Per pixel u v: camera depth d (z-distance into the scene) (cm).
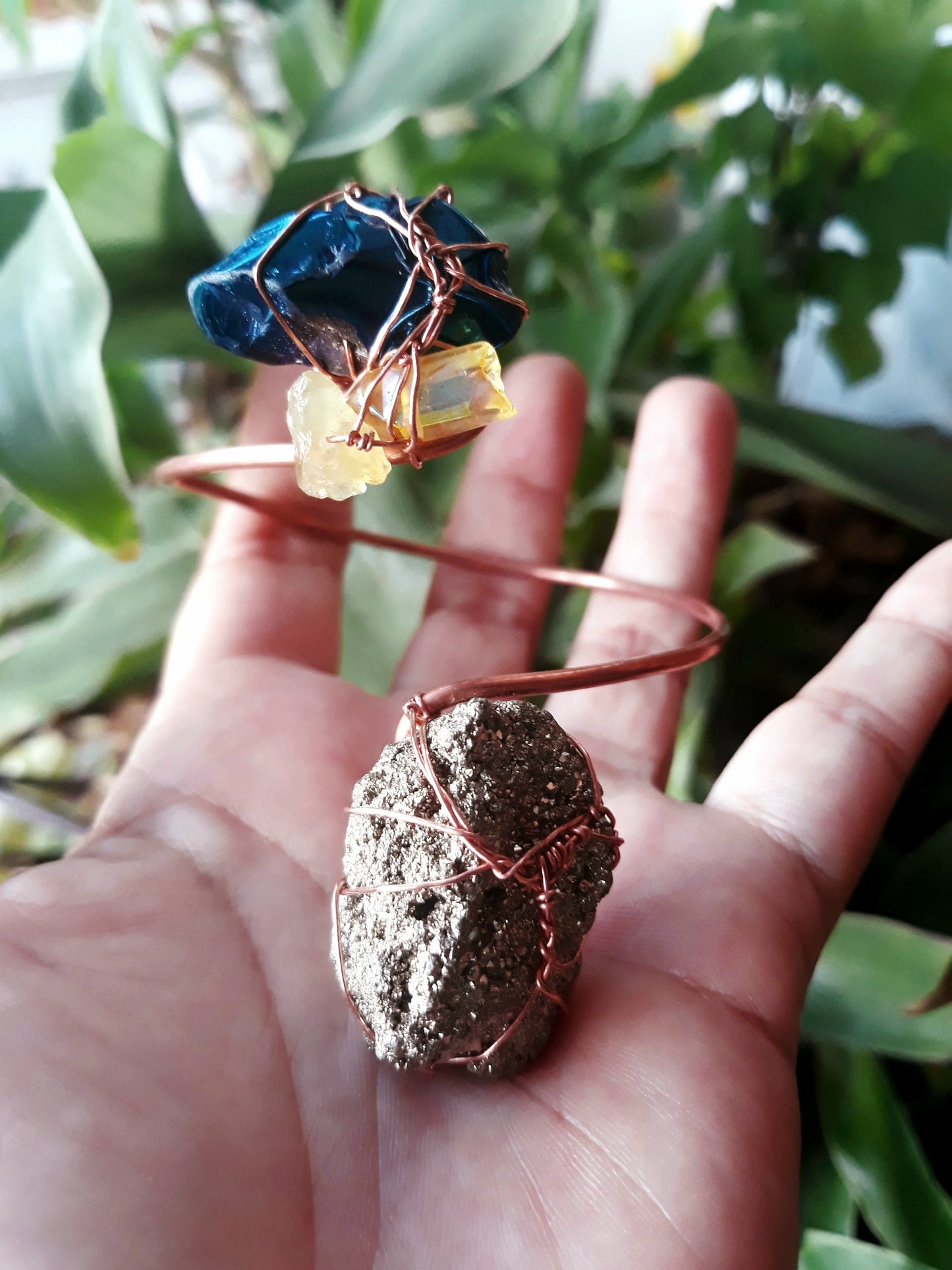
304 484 9
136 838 11
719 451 15
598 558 20
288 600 15
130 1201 8
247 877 11
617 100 21
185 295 13
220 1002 10
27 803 18
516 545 16
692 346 23
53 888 10
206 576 15
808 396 25
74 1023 9
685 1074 9
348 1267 8
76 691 18
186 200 13
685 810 12
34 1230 7
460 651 15
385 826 9
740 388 22
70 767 20
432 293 9
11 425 11
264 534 15
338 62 18
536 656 18
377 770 10
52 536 19
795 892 11
